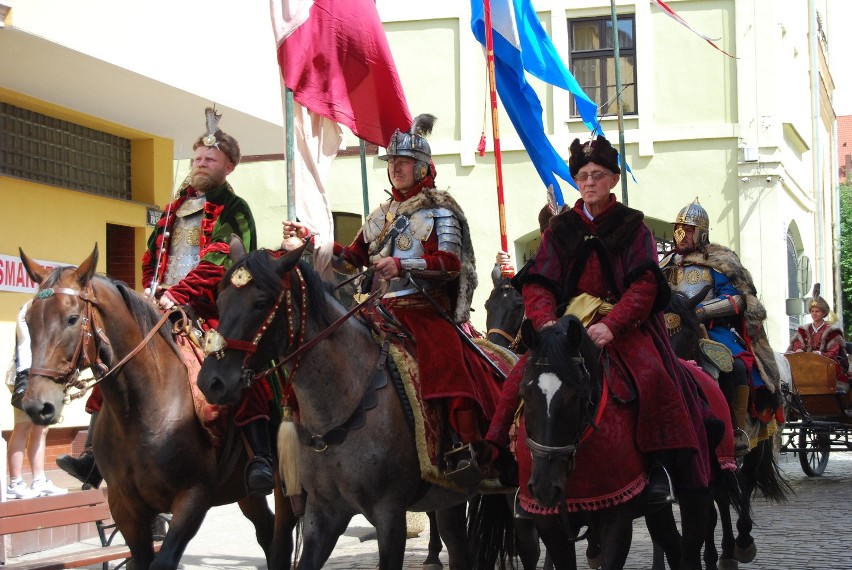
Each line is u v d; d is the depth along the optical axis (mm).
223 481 6031
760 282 21266
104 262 13094
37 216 11875
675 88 21594
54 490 9883
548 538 5039
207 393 4984
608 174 5355
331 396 5379
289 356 5250
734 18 21328
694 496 5801
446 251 5770
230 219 6402
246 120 13219
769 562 8328
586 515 5176
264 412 6023
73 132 12906
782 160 21547
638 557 8672
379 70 8727
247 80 12789
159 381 5789
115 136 13789
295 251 5195
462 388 5656
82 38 9969
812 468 14953
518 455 5074
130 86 11336
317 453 5445
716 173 21484
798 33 25594
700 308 8289
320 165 8828
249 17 12859
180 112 12719
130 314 5762
